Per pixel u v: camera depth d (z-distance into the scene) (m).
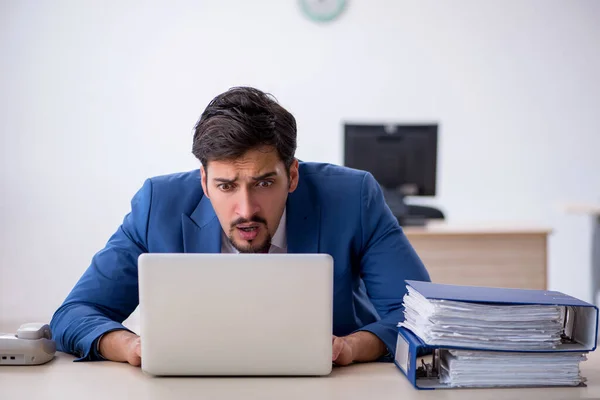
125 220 1.96
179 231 1.87
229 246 1.86
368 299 2.01
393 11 6.17
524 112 6.33
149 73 5.96
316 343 1.45
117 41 5.92
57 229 5.93
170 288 1.43
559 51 6.31
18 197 5.88
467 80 6.27
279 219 1.63
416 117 6.25
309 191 1.89
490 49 6.27
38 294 5.91
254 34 6.05
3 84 5.82
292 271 1.43
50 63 5.86
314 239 1.86
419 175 4.47
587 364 1.62
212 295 1.43
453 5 6.21
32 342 1.58
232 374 1.46
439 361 1.46
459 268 4.31
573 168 6.40
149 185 1.94
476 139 6.31
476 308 1.40
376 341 1.65
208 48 6.01
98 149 5.95
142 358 1.45
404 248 1.89
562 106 6.36
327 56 6.13
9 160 5.86
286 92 6.12
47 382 1.45
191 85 6.01
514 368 1.42
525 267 4.35
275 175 1.57
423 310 1.46
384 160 4.46
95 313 1.75
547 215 6.42
